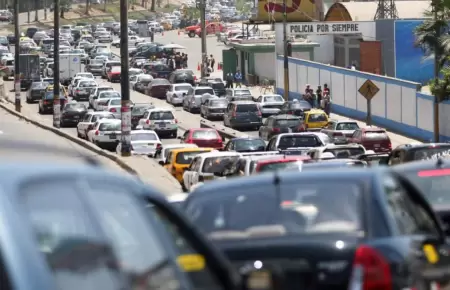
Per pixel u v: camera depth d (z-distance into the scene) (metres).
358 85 173.25
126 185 13.79
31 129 155.00
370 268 19.88
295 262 20.48
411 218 24.09
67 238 12.02
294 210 22.06
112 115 156.50
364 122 170.75
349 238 20.78
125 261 12.87
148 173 98.75
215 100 190.38
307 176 23.27
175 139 160.12
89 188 12.81
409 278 20.77
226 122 173.50
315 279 20.28
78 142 131.75
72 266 11.93
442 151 61.53
